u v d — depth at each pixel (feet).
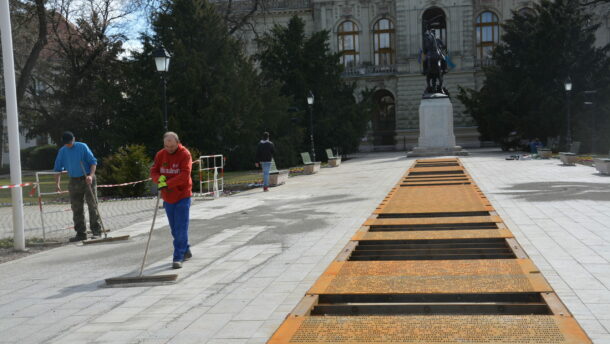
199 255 28.25
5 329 18.17
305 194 55.26
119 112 96.17
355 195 50.98
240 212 44.45
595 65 123.85
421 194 47.80
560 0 127.24
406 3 185.06
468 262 22.67
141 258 28.76
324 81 132.57
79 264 28.37
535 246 25.58
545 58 122.93
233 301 19.54
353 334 15.20
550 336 14.35
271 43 135.33
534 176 60.39
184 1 100.22
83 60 137.59
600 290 18.40
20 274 26.99
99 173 71.15
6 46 34.22
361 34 194.70
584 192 44.55
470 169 74.08
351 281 20.52
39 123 145.07
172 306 19.47
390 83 188.44
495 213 35.19
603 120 118.62
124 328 17.31
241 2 167.73
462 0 181.88
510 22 138.00
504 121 124.16
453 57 182.39
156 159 26.53
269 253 27.58
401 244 27.25
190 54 96.99
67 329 17.70
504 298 18.06
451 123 114.01
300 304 18.04
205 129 95.66
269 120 108.88
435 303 17.46
